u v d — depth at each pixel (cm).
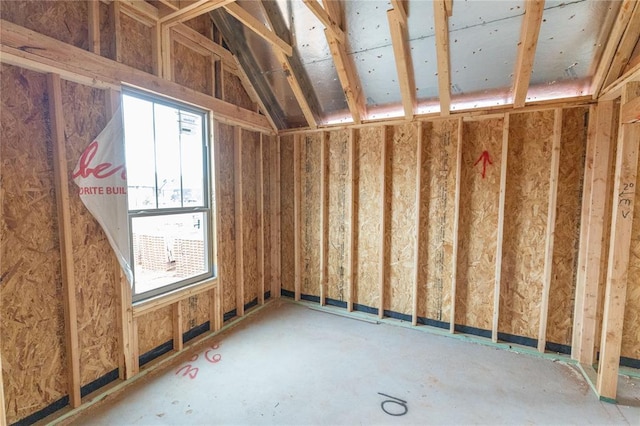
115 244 234
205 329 332
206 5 234
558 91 286
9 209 184
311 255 425
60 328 210
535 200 296
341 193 397
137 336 257
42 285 200
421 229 349
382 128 354
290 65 336
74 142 212
